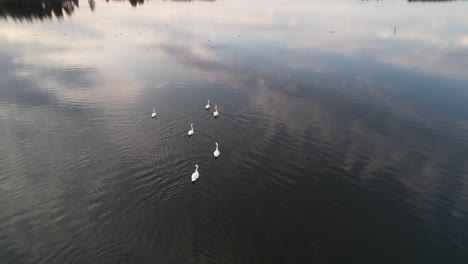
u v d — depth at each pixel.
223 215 24.48
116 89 48.06
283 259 20.77
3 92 46.06
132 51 68.50
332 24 94.88
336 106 42.62
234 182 28.33
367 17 105.25
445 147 33.16
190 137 35.56
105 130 36.50
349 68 56.56
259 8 128.25
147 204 25.47
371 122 38.44
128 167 29.98
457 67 55.78
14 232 22.59
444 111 40.62
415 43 71.62
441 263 20.50
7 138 34.38
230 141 34.91
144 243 21.91
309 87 48.84
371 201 26.06
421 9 118.75
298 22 98.56
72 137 34.84
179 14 114.69
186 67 58.28
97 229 23.00
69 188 27.06
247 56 64.69
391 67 56.53
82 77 52.69
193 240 22.19
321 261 20.61
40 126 36.94
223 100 44.78
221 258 20.81
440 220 23.98
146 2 150.25
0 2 117.44
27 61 60.41
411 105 42.47
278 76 53.50
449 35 77.75
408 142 34.19
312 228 23.38
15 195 26.11
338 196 26.64
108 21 101.19
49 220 23.69
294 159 31.72
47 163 30.28
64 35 81.25
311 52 66.56
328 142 34.47
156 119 39.28
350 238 22.47
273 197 26.52
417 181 28.22
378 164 30.72
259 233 22.84
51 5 122.69
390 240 22.31
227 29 88.94
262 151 33.09
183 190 27.12
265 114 40.75
